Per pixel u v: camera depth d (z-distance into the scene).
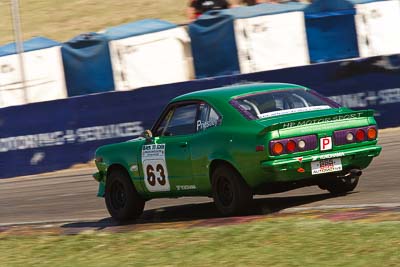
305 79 44.59
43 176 44.00
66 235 22.64
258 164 20.94
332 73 44.53
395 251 15.59
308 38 60.19
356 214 20.00
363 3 60.44
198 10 74.25
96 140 44.97
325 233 17.88
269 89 23.00
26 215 30.44
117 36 59.84
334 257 15.78
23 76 51.56
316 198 24.58
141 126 44.69
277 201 25.05
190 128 23.20
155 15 92.12
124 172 25.59
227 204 22.20
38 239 22.44
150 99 44.62
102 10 95.31
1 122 45.50
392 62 44.38
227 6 74.25
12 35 91.19
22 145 45.44
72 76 59.50
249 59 59.09
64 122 45.16
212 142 22.12
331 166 21.53
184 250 18.19
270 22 59.25
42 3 99.62
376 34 60.41
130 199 25.31
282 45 59.38
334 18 59.88
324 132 21.38
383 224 18.00
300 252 16.52
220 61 59.41
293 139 20.92
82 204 31.22
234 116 21.97
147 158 24.41
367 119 22.27
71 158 45.09
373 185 26.11
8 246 22.03
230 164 21.80
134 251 18.91
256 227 19.41
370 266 14.84
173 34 60.56
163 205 28.44
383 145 38.16
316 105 22.58
